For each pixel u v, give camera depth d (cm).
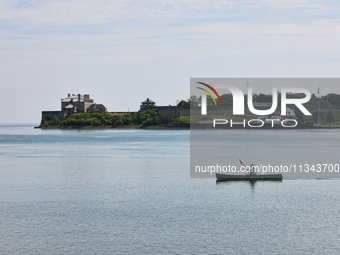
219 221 3956
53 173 7050
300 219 4025
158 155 10325
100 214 4203
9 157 9994
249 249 3266
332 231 3669
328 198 4894
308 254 3173
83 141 16338
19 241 3431
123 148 12638
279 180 6100
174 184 5853
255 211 4309
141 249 3256
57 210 4366
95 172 7156
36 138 19288
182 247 3297
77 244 3356
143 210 4353
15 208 4456
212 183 5894
